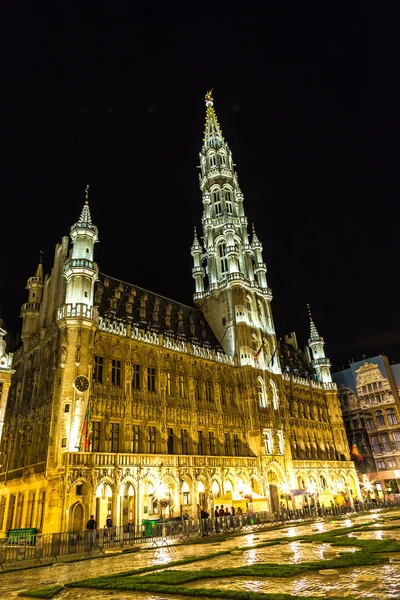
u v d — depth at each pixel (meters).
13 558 22.59
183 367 54.16
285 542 20.36
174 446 48.16
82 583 12.67
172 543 26.14
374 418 83.00
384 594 8.62
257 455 55.91
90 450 39.56
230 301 66.69
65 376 40.75
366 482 79.25
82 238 48.47
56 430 38.81
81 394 40.47
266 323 70.81
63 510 34.72
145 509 40.72
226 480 50.09
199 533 31.56
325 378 82.19
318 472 66.69
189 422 50.94
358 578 10.26
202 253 80.38
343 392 88.62
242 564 14.35
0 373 37.16
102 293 54.09
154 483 42.12
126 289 58.75
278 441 60.69
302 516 42.91
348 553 14.71
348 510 47.81
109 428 42.25
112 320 50.34
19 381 50.81
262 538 24.39
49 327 47.69
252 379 61.16
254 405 59.31
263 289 73.19
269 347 68.69
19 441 45.91
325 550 16.25
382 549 14.74
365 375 86.56
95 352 44.62
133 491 40.72
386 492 77.12
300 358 87.94
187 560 16.30
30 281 56.50
